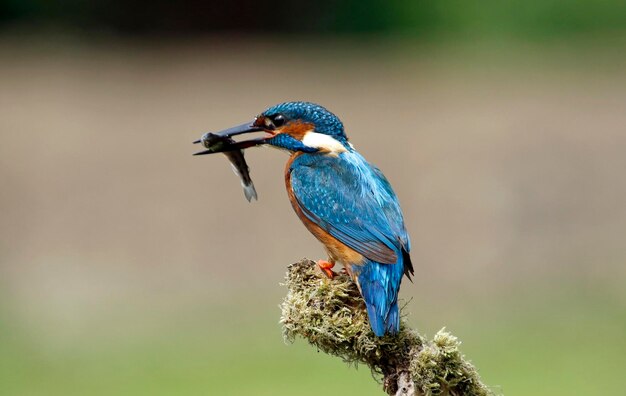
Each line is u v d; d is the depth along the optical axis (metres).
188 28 34.84
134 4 33.94
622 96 22.80
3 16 32.44
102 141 20.77
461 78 26.55
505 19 30.11
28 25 32.59
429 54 29.75
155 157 19.64
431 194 17.64
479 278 15.41
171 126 22.27
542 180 17.50
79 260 15.99
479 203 17.16
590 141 18.91
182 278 15.55
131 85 26.92
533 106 22.17
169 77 28.08
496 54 28.91
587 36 29.44
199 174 18.45
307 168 6.60
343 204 6.32
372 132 21.05
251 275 15.64
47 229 16.88
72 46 31.72
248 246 16.28
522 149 18.70
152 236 16.56
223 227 16.77
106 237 16.62
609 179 17.47
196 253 16.22
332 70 28.55
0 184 18.28
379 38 32.50
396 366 5.32
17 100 24.33
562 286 15.12
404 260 6.22
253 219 16.84
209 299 14.88
